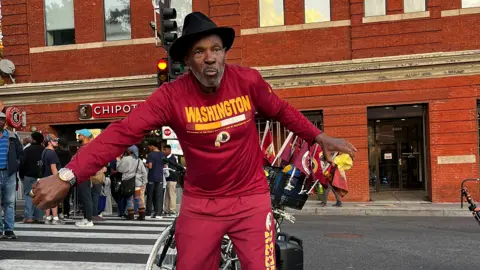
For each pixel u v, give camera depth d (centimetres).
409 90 1417
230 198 250
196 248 251
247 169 249
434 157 1405
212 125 237
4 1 1673
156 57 1599
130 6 1622
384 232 855
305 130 263
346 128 1453
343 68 1446
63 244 663
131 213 995
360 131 1445
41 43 1658
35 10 1666
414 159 1658
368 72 1436
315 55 1501
